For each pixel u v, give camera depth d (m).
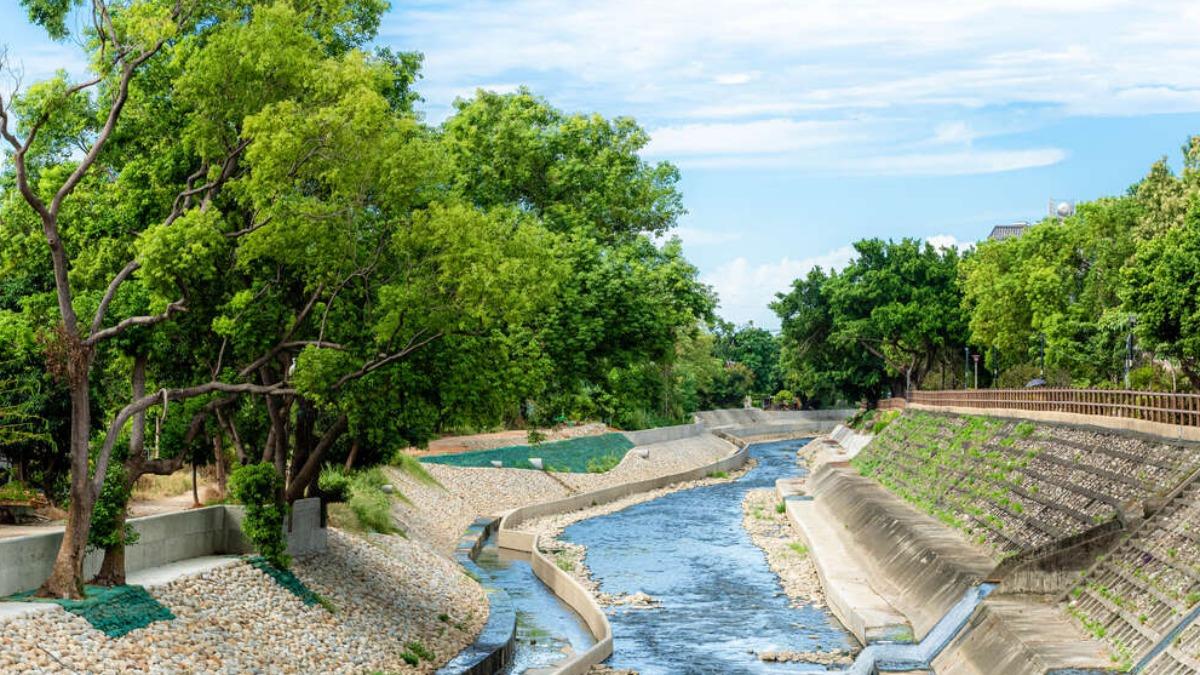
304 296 34.62
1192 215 49.38
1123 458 40.09
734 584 49.25
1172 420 40.03
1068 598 32.09
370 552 41.75
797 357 133.50
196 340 33.56
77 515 26.59
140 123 30.44
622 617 42.72
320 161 29.45
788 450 131.38
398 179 30.75
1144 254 50.59
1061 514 40.00
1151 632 26.80
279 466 37.88
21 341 31.72
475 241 31.97
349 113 29.39
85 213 30.19
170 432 36.25
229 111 29.11
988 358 93.38
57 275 26.61
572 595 44.19
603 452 95.19
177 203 29.00
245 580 32.19
